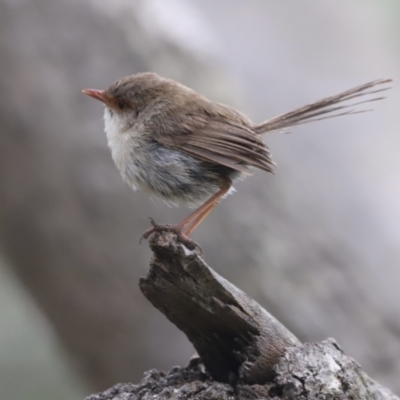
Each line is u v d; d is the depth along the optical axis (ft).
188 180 27.53
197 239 39.55
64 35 43.01
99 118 42.57
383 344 38.50
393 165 44.42
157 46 43.55
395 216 42.78
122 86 28.99
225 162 26.63
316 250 40.75
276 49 47.47
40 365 49.93
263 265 39.63
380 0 51.78
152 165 27.71
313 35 48.73
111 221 41.50
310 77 46.47
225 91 43.50
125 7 43.98
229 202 40.32
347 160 44.32
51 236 41.86
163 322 41.34
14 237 42.86
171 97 28.35
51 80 42.55
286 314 38.73
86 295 42.09
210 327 21.77
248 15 48.60
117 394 21.93
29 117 42.09
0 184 42.50
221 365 22.52
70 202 41.91
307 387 20.35
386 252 41.63
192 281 20.76
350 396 20.72
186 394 20.61
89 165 41.93
